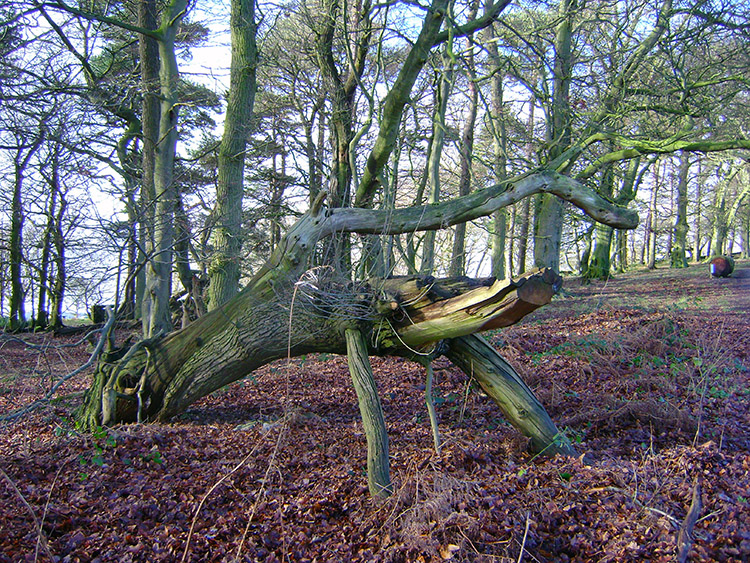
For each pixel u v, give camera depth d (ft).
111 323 22.24
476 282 17.43
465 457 17.70
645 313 43.19
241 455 19.24
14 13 29.37
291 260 20.11
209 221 32.96
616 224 21.06
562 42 47.39
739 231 149.18
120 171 32.09
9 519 13.71
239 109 37.14
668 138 38.75
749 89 40.09
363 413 17.16
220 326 21.44
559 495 15.07
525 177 21.03
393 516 13.92
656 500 14.51
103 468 17.51
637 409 21.02
